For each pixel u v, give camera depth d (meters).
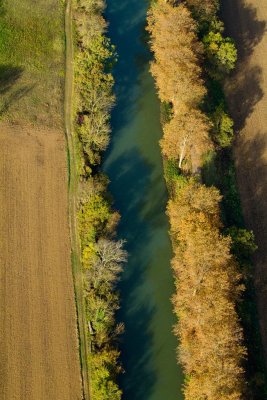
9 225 96.94
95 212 96.44
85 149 107.31
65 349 87.62
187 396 81.19
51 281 93.12
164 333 94.00
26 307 89.81
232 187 109.81
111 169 110.00
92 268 92.06
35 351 86.38
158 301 96.94
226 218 104.62
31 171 103.81
